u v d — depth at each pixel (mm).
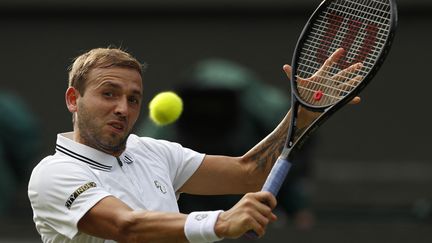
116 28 47938
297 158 30922
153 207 15781
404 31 46094
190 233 13742
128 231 14305
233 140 30125
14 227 31625
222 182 17188
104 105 15320
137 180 15867
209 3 47312
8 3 47750
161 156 16719
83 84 15484
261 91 31516
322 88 16406
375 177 43312
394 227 30750
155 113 17719
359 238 30734
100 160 15523
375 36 16656
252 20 47250
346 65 16719
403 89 45469
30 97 47500
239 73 31438
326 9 16859
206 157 17156
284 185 30922
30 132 35750
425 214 37031
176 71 47500
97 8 47906
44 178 15188
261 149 17016
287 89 46938
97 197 14742
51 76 47719
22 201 36406
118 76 15312
